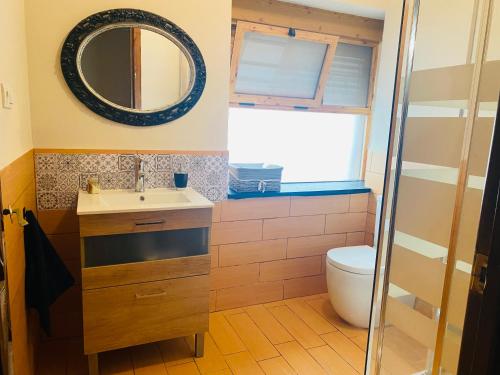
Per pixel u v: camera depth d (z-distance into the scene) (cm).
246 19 256
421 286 101
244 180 247
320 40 275
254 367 198
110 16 197
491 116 80
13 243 134
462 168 86
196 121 225
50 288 167
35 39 188
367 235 291
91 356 177
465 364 62
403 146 103
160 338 187
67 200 205
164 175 223
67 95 197
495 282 56
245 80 271
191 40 215
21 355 144
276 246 261
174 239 185
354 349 215
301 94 290
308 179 308
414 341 105
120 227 172
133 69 206
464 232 86
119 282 175
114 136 210
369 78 310
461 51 86
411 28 98
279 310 257
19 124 161
